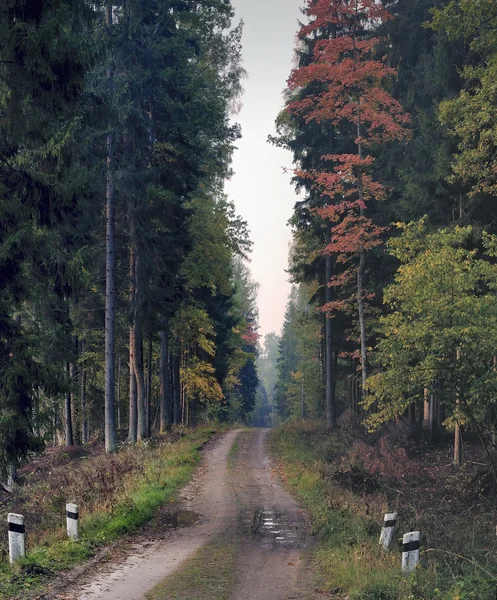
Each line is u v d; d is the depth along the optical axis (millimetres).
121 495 16703
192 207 35188
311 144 34375
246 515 16266
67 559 11531
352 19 27375
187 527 14898
